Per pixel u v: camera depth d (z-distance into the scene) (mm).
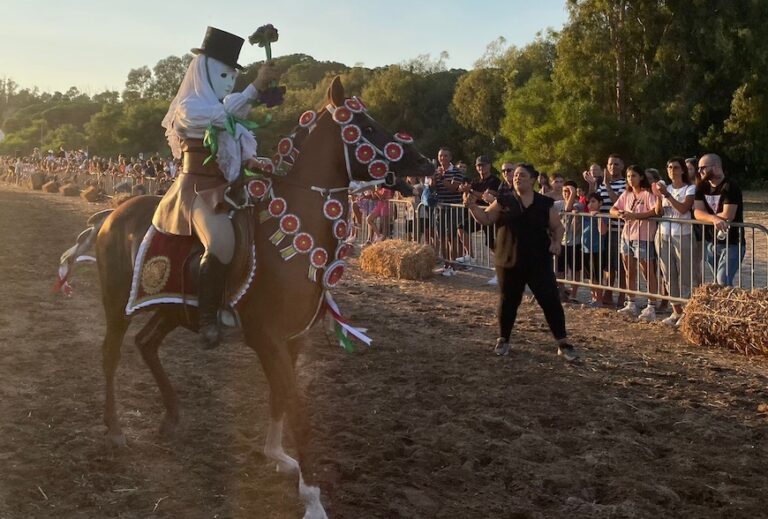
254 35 4945
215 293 4781
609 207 11797
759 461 5551
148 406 6445
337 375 7500
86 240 5840
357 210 17250
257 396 6801
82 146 79688
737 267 9492
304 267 4805
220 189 4875
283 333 4852
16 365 7539
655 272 10695
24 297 11062
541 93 39625
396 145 5102
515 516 4664
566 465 5414
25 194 35906
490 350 8617
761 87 37031
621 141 36625
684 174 10289
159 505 4703
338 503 4766
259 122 4930
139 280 5258
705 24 37281
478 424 6156
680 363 8219
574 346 8836
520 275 8211
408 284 13109
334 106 5105
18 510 4574
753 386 7355
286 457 5172
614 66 39188
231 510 4676
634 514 4680
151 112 74438
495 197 8367
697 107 37500
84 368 7500
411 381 7348
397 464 5359
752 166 39688
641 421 6332
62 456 5348
